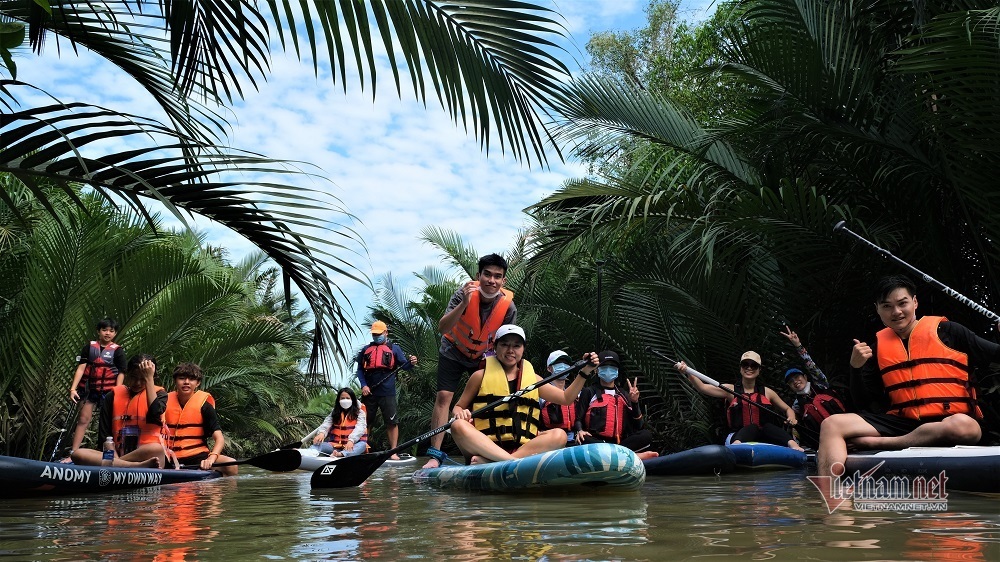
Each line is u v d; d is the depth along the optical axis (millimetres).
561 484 4199
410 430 19688
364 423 10086
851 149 7840
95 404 8328
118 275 9414
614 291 9750
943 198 7695
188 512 3625
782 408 8141
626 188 9070
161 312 10391
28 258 9344
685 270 8969
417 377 19359
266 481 6219
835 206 7371
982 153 6453
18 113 2963
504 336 5426
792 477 5527
